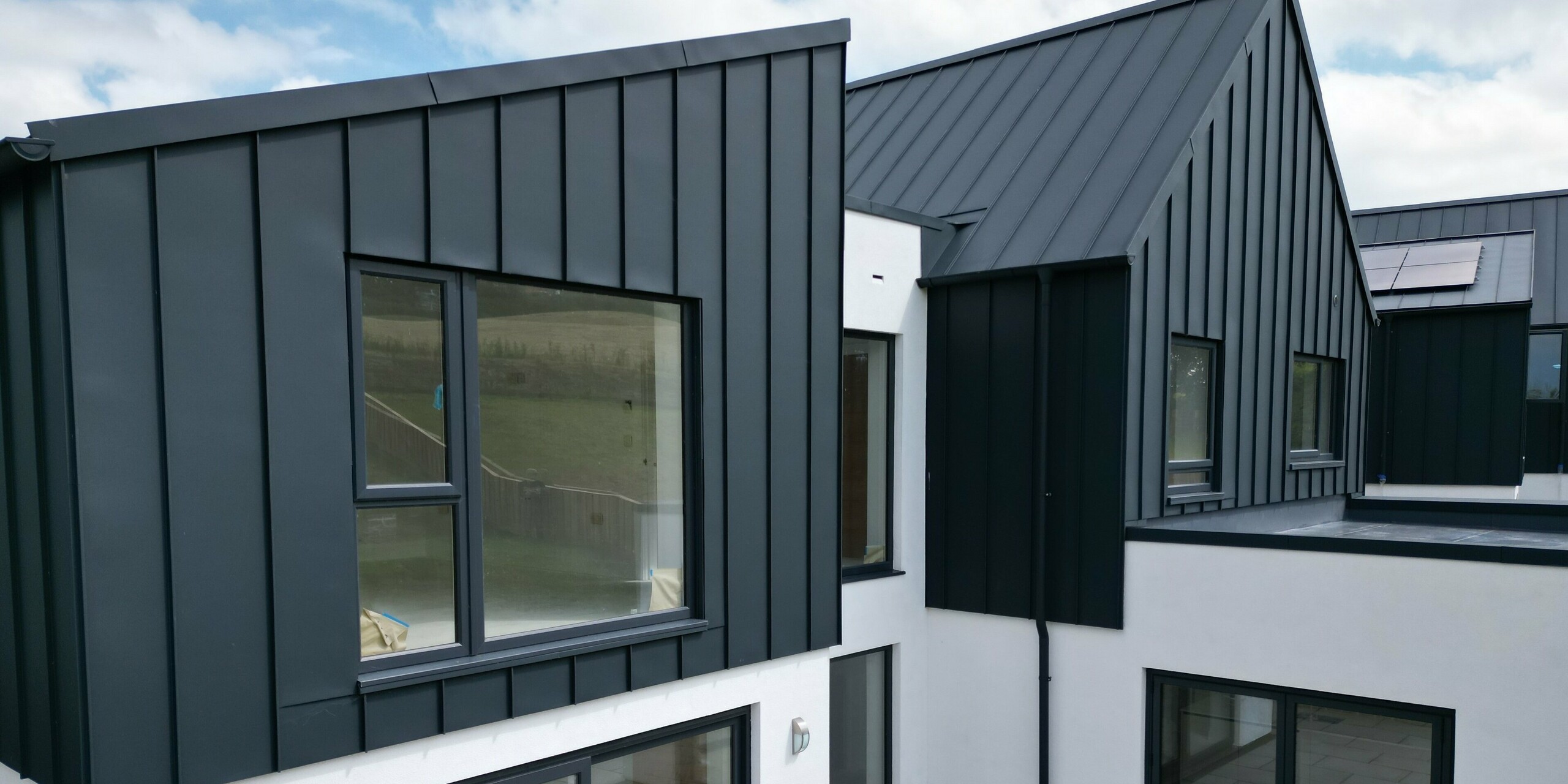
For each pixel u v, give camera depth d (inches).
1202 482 288.4
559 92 160.9
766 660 196.7
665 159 176.9
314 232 133.6
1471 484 497.0
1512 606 198.7
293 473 132.3
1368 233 652.1
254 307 128.3
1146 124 285.7
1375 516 361.1
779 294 197.9
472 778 153.9
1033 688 266.8
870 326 267.9
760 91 193.0
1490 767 201.8
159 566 120.5
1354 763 221.1
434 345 149.3
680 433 183.6
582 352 168.2
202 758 124.6
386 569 144.3
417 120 143.7
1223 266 292.0
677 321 182.9
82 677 114.4
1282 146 324.2
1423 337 512.7
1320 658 221.8
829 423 209.5
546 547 163.6
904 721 281.9
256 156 127.6
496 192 153.3
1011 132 323.0
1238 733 237.5
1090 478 253.9
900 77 403.5
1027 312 264.8
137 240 118.1
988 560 274.1
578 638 166.2
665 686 180.1
